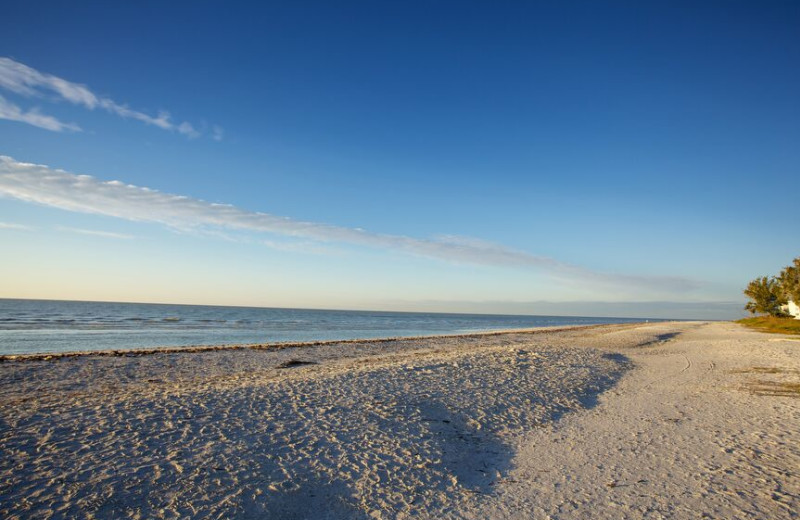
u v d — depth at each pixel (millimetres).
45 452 6699
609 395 12484
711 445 7938
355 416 9188
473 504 5762
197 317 71500
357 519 5340
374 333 46469
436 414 9680
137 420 8281
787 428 8922
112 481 5875
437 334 46312
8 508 5113
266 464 6680
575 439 8469
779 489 6039
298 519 5289
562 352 19641
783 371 16000
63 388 12625
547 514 5457
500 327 69812
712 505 5598
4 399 10578
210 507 5387
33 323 42688
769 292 51406
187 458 6711
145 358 19547
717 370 16750
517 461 7359
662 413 10312
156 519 5074
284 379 12828
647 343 30969
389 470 6766
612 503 5719
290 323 60875
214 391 10719
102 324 45125
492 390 12047
